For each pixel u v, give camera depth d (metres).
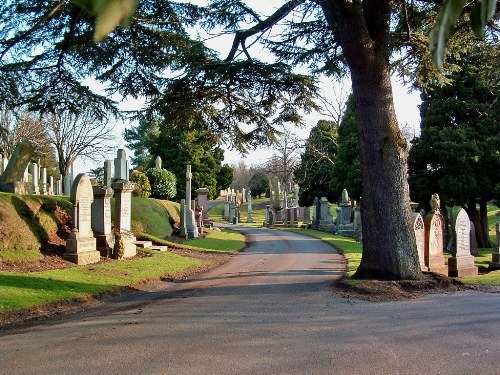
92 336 7.46
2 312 8.78
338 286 11.26
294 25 12.97
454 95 27.20
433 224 13.94
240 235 32.31
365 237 11.83
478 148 25.19
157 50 11.87
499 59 15.00
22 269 12.65
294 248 23.19
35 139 43.50
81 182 14.97
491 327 7.43
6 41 10.83
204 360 6.18
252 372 5.70
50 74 12.16
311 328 7.66
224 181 56.88
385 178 11.38
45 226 15.77
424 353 6.26
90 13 0.73
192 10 12.01
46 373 5.82
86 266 13.96
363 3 11.52
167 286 12.70
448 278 11.41
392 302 9.51
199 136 14.96
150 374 5.73
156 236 23.44
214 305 9.72
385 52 11.34
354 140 38.84
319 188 49.84
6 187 17.98
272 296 10.51
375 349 6.48
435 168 26.92
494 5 0.94
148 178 36.16
